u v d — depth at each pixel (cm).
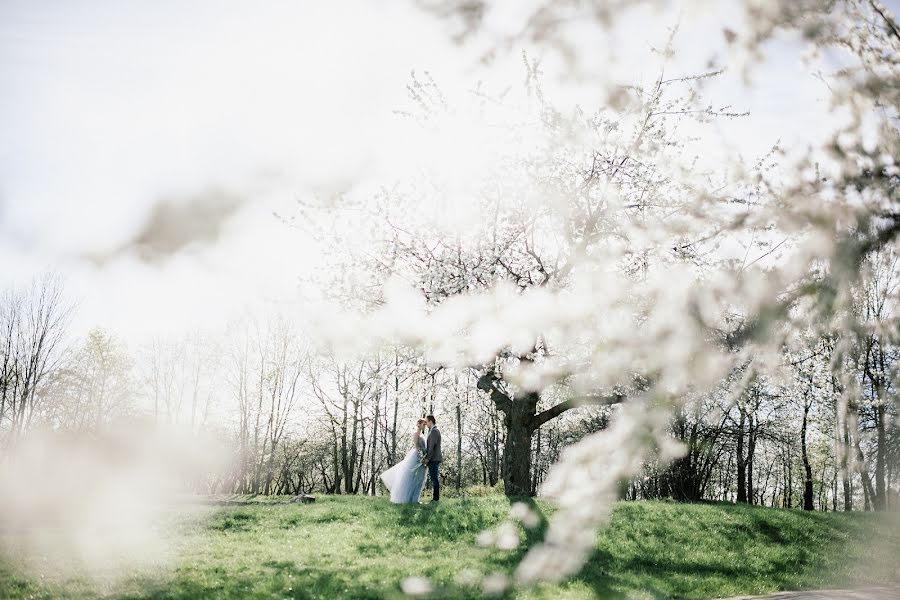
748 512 1408
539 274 1431
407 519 1176
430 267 1510
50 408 4303
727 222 224
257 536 1074
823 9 238
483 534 1008
